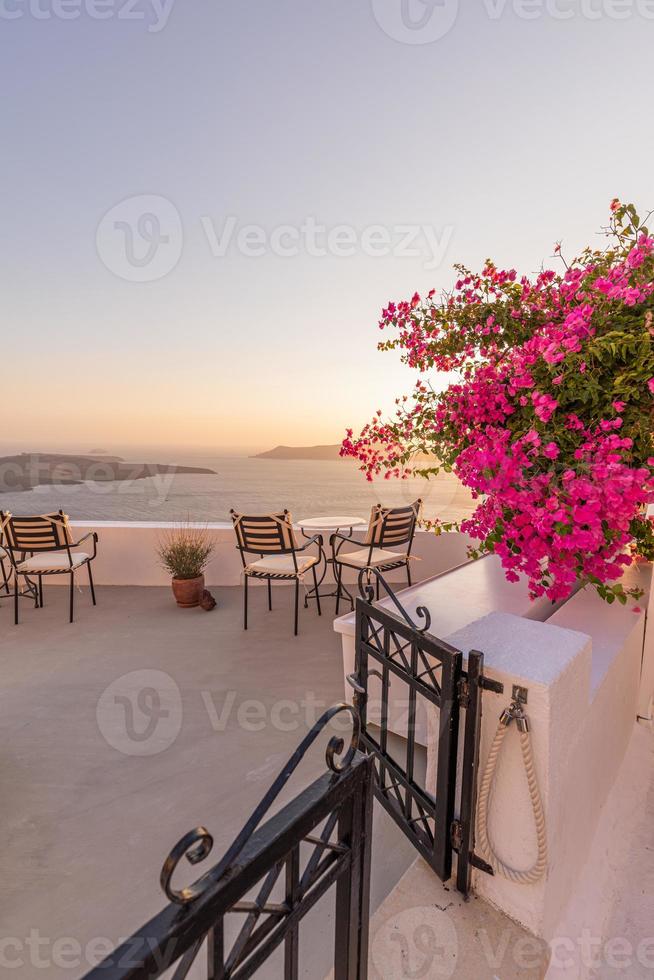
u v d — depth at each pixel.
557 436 1.39
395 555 3.95
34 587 4.16
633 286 1.46
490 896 1.24
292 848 0.67
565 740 1.16
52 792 1.88
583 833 1.41
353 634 2.20
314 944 1.29
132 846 1.62
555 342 1.40
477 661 1.13
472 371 1.80
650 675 2.13
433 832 1.45
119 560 4.70
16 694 2.64
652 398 1.33
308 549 4.68
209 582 4.72
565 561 1.36
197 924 0.52
